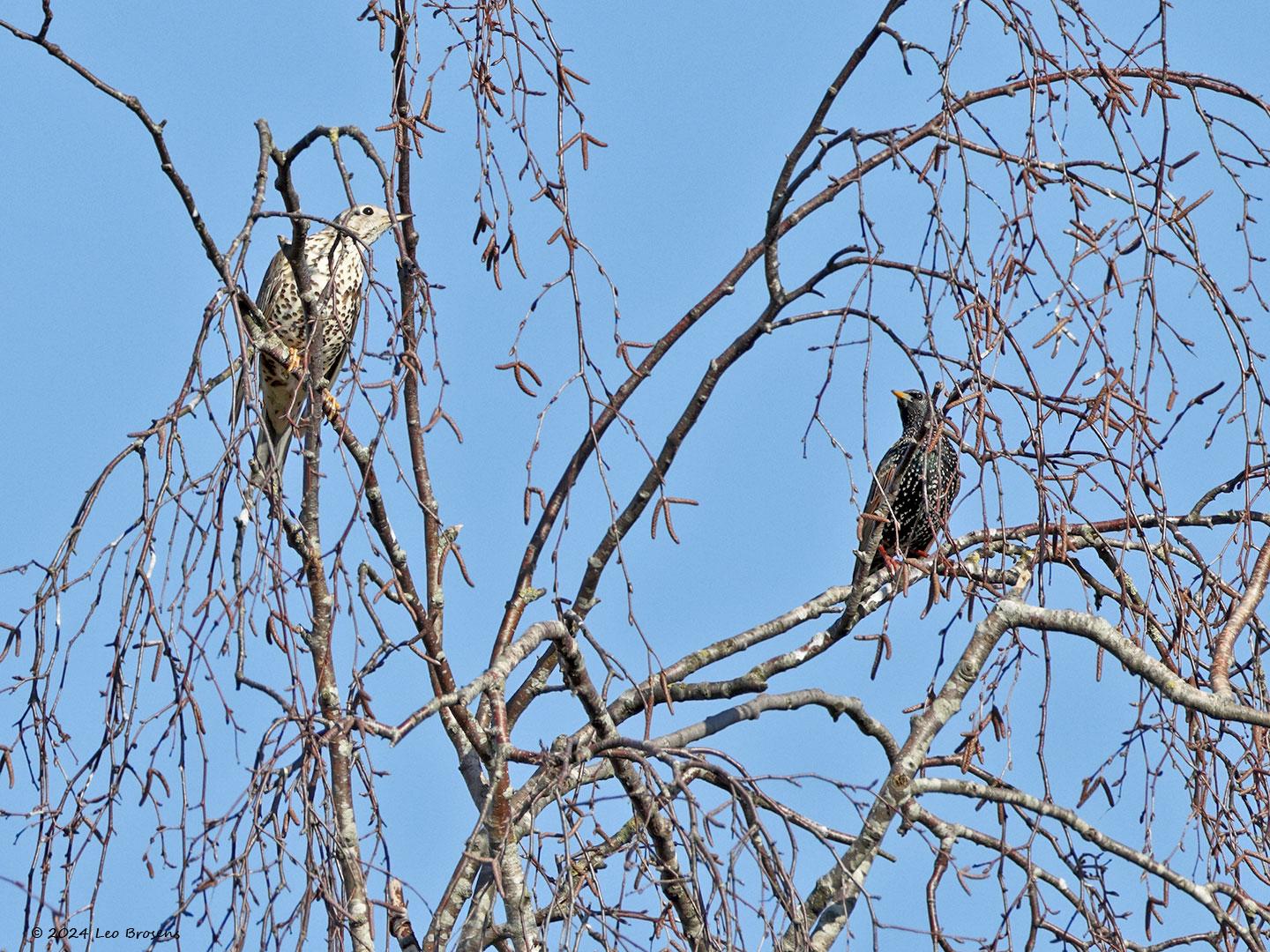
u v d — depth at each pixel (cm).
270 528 772
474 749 1026
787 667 1187
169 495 768
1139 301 854
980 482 866
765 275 1155
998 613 978
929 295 865
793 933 761
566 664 941
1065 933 859
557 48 888
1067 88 927
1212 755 934
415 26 905
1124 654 927
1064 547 933
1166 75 920
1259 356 908
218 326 779
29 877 750
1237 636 966
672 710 841
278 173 956
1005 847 860
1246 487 925
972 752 914
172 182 902
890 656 964
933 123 1019
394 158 863
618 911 762
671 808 763
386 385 787
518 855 903
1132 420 865
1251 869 920
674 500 896
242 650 770
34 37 887
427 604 1141
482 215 888
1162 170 879
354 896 815
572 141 891
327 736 752
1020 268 845
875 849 934
